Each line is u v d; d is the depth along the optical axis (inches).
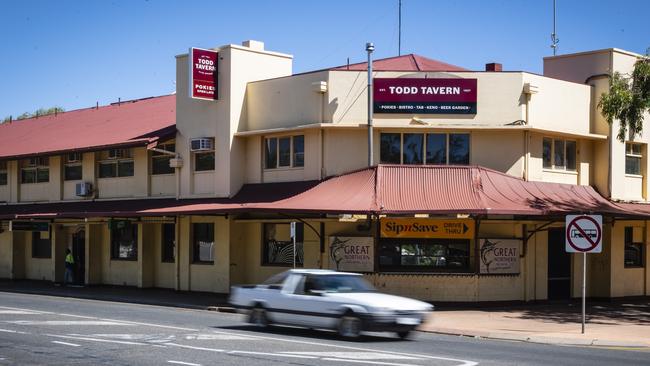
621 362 567.2
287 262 1133.1
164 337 661.9
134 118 1476.4
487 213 923.4
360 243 1024.9
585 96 1148.5
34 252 1569.9
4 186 1625.2
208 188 1200.2
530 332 769.6
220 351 577.0
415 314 662.5
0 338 647.8
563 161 1129.4
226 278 1167.0
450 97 1056.8
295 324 696.4
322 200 1002.7
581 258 1117.7
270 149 1157.7
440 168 1043.9
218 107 1182.3
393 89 1062.4
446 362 534.0
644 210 1109.7
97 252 1408.7
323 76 1087.6
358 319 650.2
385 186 1016.2
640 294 1185.4
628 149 1195.9
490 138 1063.6
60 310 930.7
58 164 1494.8
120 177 1375.5
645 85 973.2
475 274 1000.9
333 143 1080.8
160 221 1270.9
